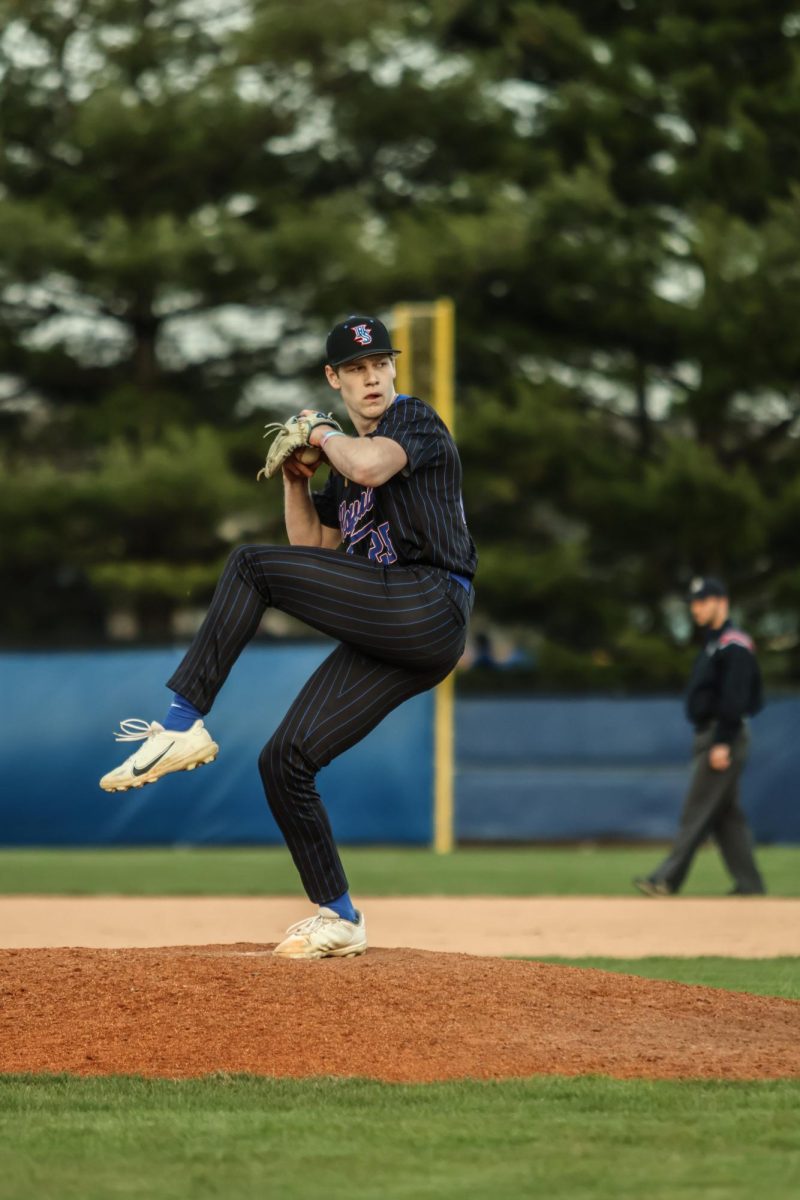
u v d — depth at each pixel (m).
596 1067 13.41
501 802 51.59
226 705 48.16
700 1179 10.12
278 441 16.06
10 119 74.62
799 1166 10.45
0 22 74.44
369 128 75.38
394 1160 10.63
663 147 77.31
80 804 48.12
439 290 72.25
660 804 51.62
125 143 71.12
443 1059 13.59
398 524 15.70
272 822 47.94
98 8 73.56
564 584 72.69
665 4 77.75
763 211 75.81
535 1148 10.93
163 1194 9.83
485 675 71.94
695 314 72.62
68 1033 14.29
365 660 16.02
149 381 77.62
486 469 71.56
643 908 30.92
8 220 68.12
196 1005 14.78
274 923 27.97
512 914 29.66
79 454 80.69
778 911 30.31
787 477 76.31
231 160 75.62
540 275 73.56
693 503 70.69
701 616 32.62
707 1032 14.69
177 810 48.03
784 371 73.25
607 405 80.31
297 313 75.00
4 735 48.25
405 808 48.69
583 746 51.62
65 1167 10.50
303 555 15.54
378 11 71.31
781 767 50.97
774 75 77.00
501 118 76.44
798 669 76.25
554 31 74.69
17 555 72.62
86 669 48.41
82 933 26.19
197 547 73.69
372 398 16.06
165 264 69.25
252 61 72.69
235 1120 11.77
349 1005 14.75
